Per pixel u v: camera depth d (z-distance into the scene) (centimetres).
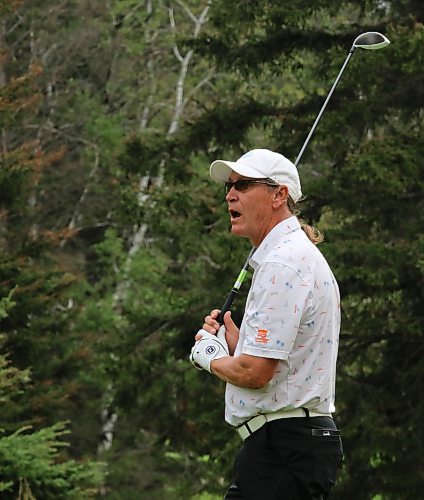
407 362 3866
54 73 7156
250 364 1207
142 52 7762
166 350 4303
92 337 5219
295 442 1220
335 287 1263
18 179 4625
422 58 3167
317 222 3800
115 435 6656
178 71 7888
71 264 6706
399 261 3466
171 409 4347
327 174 3781
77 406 6131
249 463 1238
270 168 1264
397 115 3681
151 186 4212
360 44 1636
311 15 3672
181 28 7750
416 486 3784
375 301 3822
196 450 4356
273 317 1204
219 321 1357
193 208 4016
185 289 4634
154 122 7762
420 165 3372
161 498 6388
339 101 3744
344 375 3900
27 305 4700
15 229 5778
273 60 3909
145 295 6600
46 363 5038
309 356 1223
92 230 7619
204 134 4056
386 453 3772
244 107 4019
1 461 3434
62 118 7244
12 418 4569
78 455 6481
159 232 4016
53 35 7169
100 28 7362
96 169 7131
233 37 3856
